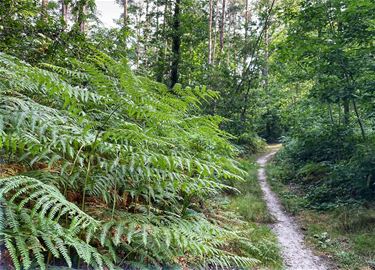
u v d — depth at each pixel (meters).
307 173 11.09
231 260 4.02
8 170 2.62
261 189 10.14
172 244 3.16
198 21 11.82
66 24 5.36
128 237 2.46
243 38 15.20
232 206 7.02
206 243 3.32
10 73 2.52
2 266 1.90
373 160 7.30
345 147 9.19
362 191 7.88
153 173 2.99
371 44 7.76
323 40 8.58
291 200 8.89
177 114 3.86
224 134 4.02
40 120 2.55
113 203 3.14
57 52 5.07
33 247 1.93
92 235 2.41
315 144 10.92
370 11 7.43
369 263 4.95
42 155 2.46
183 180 3.31
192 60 13.01
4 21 4.74
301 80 10.67
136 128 2.80
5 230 1.95
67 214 2.55
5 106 2.54
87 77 3.04
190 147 4.38
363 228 6.30
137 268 2.68
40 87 3.10
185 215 3.87
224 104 10.88
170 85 11.25
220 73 11.40
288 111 15.09
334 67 8.12
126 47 6.94
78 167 2.88
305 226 6.82
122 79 2.62
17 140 2.33
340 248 5.55
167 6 12.06
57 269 2.15
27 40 4.85
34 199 2.56
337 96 8.01
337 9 8.23
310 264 4.86
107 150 2.85
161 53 11.77
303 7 9.34
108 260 2.36
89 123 2.73
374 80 7.46
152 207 3.61
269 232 5.94
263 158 17.83
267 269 4.31
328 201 8.33
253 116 13.28
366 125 9.38
